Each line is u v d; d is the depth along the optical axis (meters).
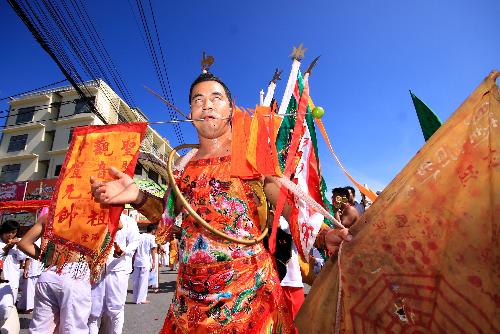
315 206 1.58
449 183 1.46
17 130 33.94
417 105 1.95
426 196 1.50
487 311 1.30
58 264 3.39
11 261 6.05
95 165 2.03
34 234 3.25
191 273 1.61
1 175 33.66
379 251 1.54
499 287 1.28
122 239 4.63
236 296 1.54
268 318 1.56
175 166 1.96
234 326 1.50
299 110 1.78
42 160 33.25
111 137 2.07
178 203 1.89
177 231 1.90
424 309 1.41
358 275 1.55
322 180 2.39
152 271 10.75
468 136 1.46
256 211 1.68
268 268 1.66
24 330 5.65
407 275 1.47
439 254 1.43
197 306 1.55
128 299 9.09
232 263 1.58
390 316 1.47
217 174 1.71
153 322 6.25
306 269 2.47
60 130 32.66
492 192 1.35
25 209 10.16
